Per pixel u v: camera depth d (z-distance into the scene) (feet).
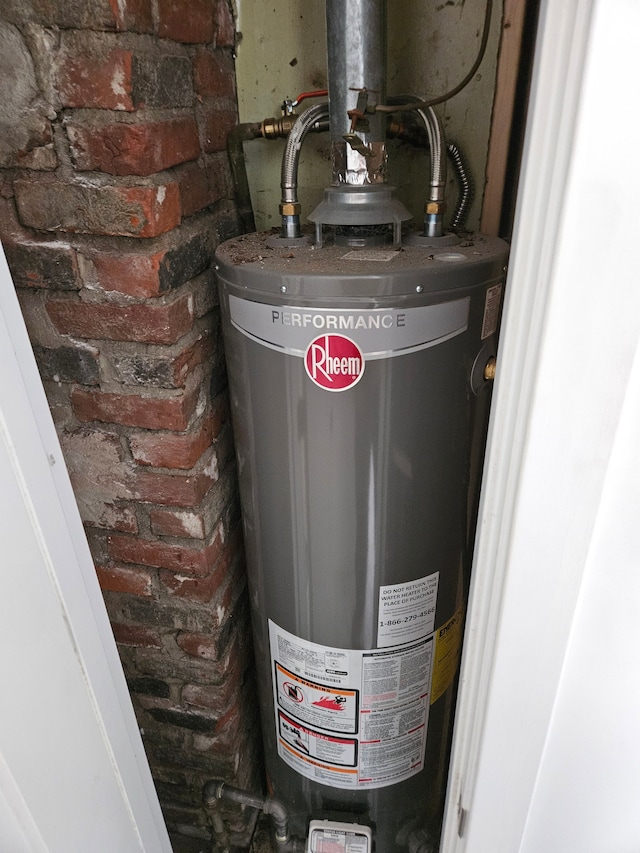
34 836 1.87
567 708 1.65
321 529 2.41
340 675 2.76
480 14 2.59
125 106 1.99
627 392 1.18
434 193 2.33
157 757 3.52
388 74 2.80
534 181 1.13
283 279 1.99
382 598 2.55
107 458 2.66
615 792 1.81
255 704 3.77
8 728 1.69
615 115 0.95
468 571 2.80
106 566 2.96
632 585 1.40
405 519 2.39
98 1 1.86
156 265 2.21
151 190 2.11
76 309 2.35
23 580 1.68
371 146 2.34
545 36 1.02
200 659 3.11
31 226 2.23
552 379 1.19
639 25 0.88
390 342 2.02
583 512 1.33
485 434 2.49
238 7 2.74
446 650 2.86
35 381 1.72
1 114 2.07
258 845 3.74
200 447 2.66
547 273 1.11
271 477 2.43
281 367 2.15
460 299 2.06
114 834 2.33
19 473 1.63
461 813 2.00
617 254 1.05
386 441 2.19
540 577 1.43
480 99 2.74
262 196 3.17
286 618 2.74
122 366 2.43
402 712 2.88
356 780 3.05
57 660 1.88
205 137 2.55
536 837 2.01
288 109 2.81
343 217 2.32
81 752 2.05
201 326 2.60
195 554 2.80
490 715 1.68
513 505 1.36
